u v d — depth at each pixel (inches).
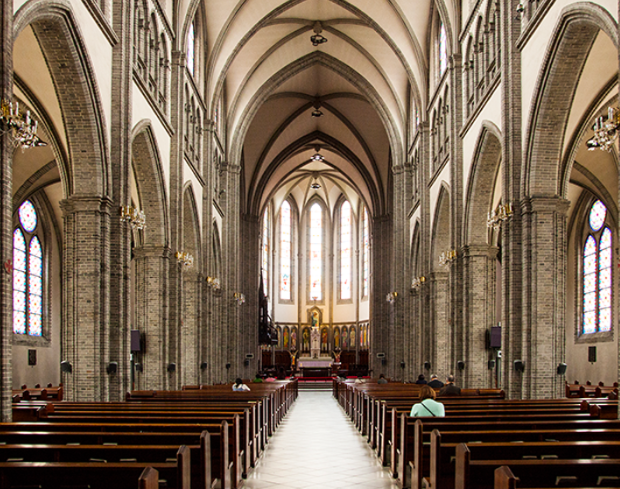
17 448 286.2
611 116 460.8
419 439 357.7
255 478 458.6
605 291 1282.0
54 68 591.5
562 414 432.1
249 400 639.1
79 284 633.0
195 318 1170.6
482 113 845.2
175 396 675.4
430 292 1215.6
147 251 885.2
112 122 679.7
